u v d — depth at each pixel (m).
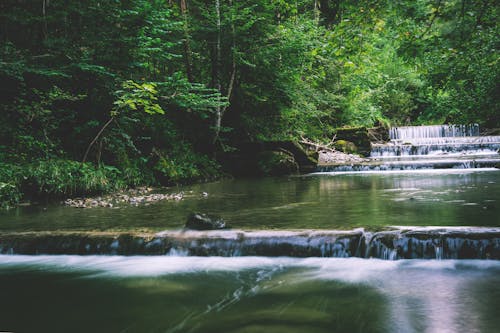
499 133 22.33
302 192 8.95
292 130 18.69
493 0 5.63
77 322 3.17
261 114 16.39
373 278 3.93
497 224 4.64
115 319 3.20
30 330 3.03
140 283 4.03
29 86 9.88
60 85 10.19
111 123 11.09
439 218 5.20
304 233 4.70
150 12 10.70
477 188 8.46
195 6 14.24
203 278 4.11
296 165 14.69
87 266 4.58
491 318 3.00
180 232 5.03
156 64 13.70
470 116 13.88
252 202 7.63
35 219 6.36
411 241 4.37
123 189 10.37
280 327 2.97
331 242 4.56
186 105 11.83
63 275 4.31
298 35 14.96
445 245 4.28
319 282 3.90
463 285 3.64
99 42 9.81
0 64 8.41
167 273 4.30
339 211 6.18
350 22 6.88
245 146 15.15
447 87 7.77
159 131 12.75
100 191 9.45
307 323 3.03
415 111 32.38
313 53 7.65
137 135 12.27
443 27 5.91
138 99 9.43
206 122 14.52
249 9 13.49
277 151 15.02
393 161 16.31
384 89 27.86
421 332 2.82
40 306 3.51
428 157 17.84
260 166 14.47
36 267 4.59
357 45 7.24
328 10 21.83
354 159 18.41
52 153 9.88
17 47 9.71
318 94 19.20
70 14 10.09
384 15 6.67
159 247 4.87
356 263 4.36
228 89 14.22
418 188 8.88
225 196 8.73
